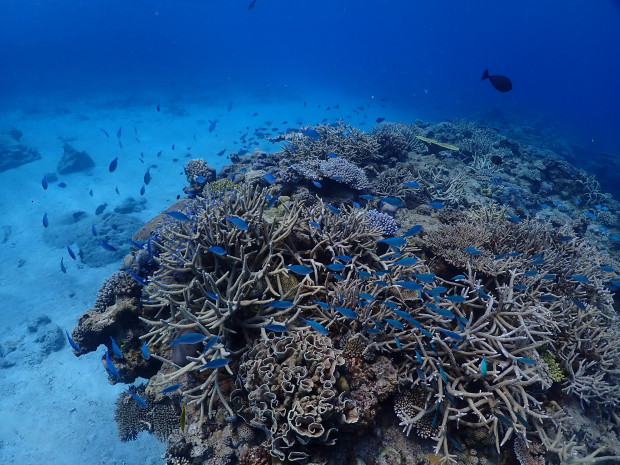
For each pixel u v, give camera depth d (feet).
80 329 4.70
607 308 5.23
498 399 3.46
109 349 4.65
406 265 4.07
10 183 16.67
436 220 6.63
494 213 6.65
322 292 3.90
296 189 5.94
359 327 3.66
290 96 43.88
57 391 7.82
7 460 6.48
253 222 3.94
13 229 13.28
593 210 11.57
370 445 3.30
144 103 35.06
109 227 12.59
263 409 2.98
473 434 3.45
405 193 7.27
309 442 2.95
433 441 3.46
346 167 6.39
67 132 24.68
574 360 4.37
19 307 9.95
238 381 3.32
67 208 14.64
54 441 6.82
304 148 8.14
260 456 3.11
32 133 24.44
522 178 12.16
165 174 17.54
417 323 3.44
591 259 6.01
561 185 12.55
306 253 4.30
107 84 46.85
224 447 3.29
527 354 3.72
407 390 3.49
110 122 27.40
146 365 4.60
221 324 3.40
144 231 6.12
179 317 3.70
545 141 25.76
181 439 3.49
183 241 4.19
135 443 6.86
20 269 11.28
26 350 8.75
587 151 27.71
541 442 3.61
